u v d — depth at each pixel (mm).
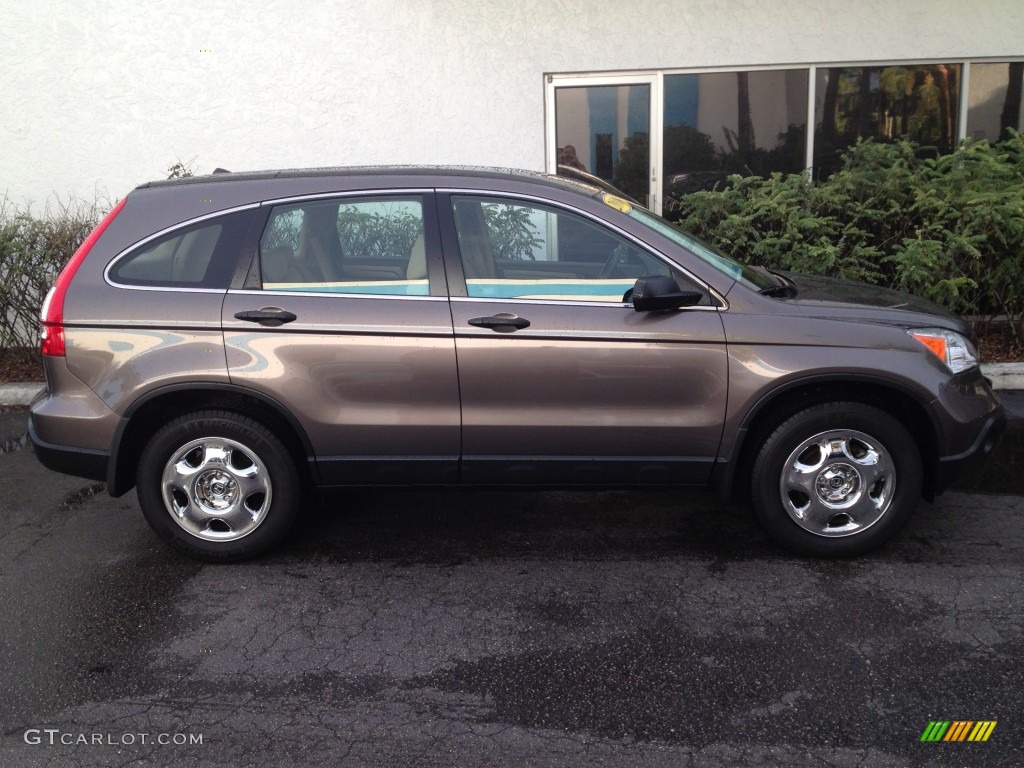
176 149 7859
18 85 7672
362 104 7793
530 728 2865
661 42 7668
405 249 3838
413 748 2779
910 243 6438
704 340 3689
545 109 7898
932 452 3820
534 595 3732
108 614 3646
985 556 3955
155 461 3922
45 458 3928
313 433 3830
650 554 4090
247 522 3996
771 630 3395
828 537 3889
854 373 3660
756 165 8078
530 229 3830
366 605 3686
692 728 2838
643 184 8141
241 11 7594
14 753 2791
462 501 4793
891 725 2822
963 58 7730
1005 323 7203
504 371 3742
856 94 7895
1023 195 6496
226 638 3447
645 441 3812
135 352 3781
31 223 6918
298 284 3820
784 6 7586
